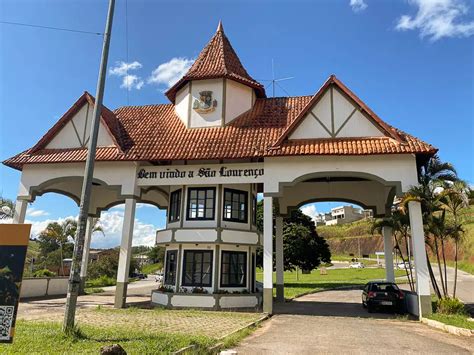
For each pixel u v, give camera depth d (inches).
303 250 1429.6
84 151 746.2
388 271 789.2
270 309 619.8
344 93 680.4
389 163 628.7
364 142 645.9
